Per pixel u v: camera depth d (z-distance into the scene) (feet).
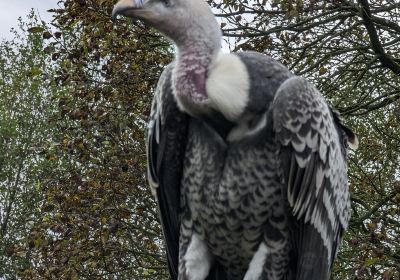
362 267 38.83
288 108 19.01
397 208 42.06
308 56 45.75
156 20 18.88
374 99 46.09
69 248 47.19
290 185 19.38
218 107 18.66
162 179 20.83
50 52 45.88
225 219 19.88
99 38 45.21
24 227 78.64
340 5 45.88
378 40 45.29
